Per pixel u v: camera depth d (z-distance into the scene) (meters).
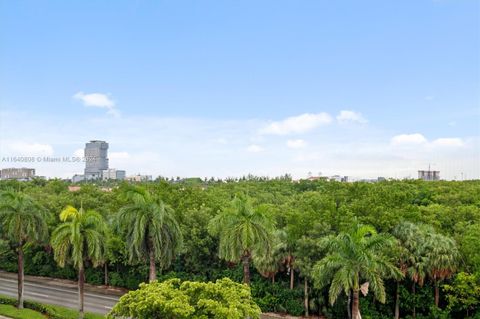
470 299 40.91
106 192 80.94
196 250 55.06
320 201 56.75
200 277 55.59
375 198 53.47
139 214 40.66
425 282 45.69
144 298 24.14
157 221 40.91
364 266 32.22
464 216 54.88
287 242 49.16
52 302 53.50
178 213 58.25
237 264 55.12
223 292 25.08
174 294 24.14
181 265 58.50
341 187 72.06
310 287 49.19
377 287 32.06
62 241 40.22
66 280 66.75
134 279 60.50
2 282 65.00
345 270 31.94
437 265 42.56
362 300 46.06
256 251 39.44
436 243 43.00
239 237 38.09
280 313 50.12
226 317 22.72
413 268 43.38
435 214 55.94
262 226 38.94
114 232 55.97
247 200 40.94
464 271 43.19
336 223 48.16
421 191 81.38
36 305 48.12
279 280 52.88
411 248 44.12
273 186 114.94
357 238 32.91
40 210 47.25
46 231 47.91
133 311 23.78
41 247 67.94
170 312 22.92
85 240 40.97
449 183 97.00
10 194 45.75
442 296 45.59
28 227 45.44
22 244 47.59
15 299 49.97
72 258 40.72
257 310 25.39
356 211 50.56
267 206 40.84
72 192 83.06
